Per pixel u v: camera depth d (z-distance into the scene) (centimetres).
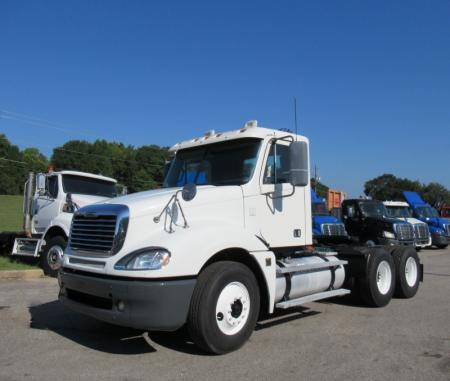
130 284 490
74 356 531
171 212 561
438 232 2341
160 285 490
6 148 9681
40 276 1138
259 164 647
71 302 564
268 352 553
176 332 637
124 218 535
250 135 646
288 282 666
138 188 7594
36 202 1300
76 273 561
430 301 905
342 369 497
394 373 487
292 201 693
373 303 834
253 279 571
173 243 512
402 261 915
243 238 574
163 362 513
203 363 510
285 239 678
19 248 1270
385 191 12269
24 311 755
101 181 1328
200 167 698
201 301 518
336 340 609
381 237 1781
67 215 1142
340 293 757
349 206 1897
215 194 602
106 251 537
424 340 612
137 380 458
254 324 570
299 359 528
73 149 9938
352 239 945
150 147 8288
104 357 529
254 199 640
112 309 509
